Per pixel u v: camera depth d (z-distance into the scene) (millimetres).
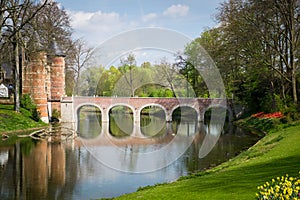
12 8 36219
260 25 32188
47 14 46344
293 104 30438
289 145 18672
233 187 10750
